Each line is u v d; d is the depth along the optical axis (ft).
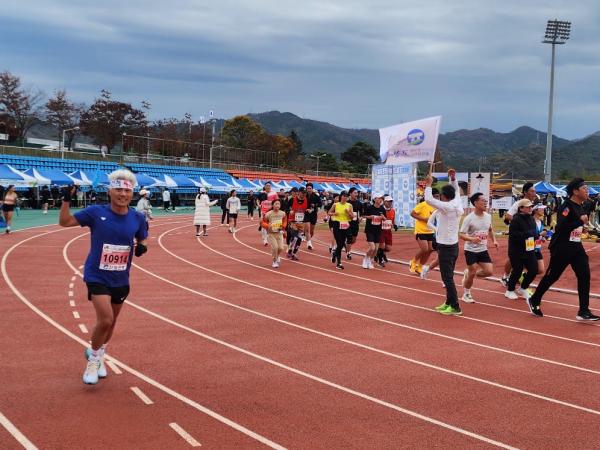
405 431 15.85
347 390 19.19
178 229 91.56
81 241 67.26
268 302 34.55
